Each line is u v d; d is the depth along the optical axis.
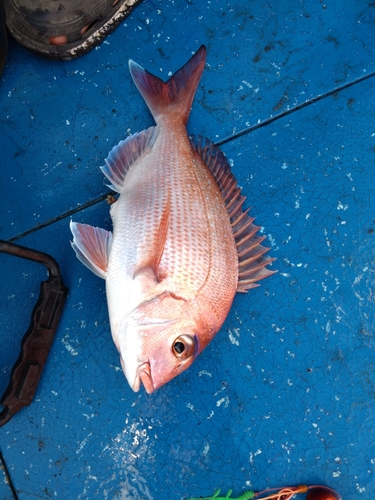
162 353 0.37
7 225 0.47
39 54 0.48
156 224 0.39
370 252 0.46
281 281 0.45
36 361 0.44
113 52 0.48
